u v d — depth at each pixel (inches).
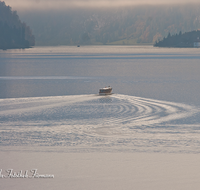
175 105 6033.5
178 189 1909.4
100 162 2413.9
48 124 4399.6
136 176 2117.4
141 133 3710.6
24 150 2805.1
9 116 5064.0
